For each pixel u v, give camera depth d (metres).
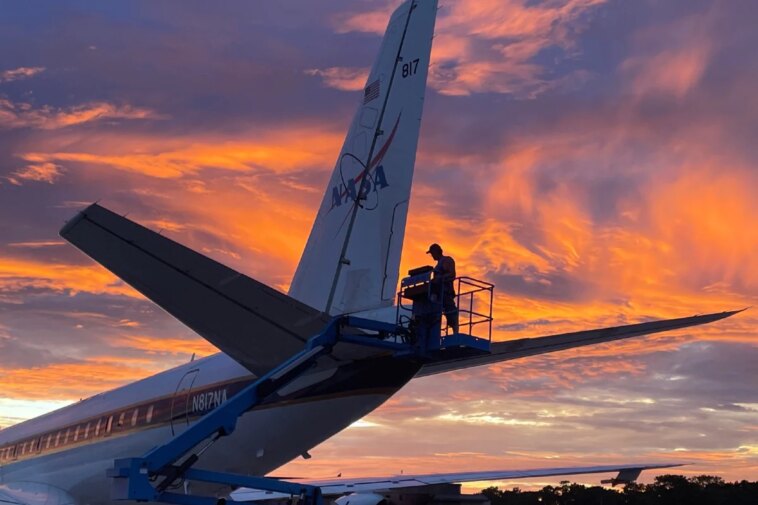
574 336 12.07
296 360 11.03
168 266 9.94
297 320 11.00
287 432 13.75
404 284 12.48
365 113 14.48
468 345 11.52
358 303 13.49
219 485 15.33
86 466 18.98
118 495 10.36
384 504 17.53
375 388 13.04
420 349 12.07
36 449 21.19
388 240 13.49
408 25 14.44
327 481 18.23
